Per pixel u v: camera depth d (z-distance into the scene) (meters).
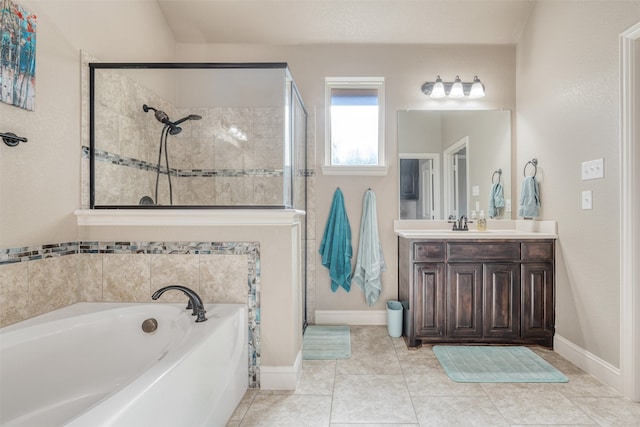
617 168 1.77
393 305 2.70
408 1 2.63
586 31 2.02
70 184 1.77
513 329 2.32
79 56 1.81
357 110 3.02
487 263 2.33
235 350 1.63
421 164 2.92
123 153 2.07
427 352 2.28
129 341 1.62
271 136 2.23
